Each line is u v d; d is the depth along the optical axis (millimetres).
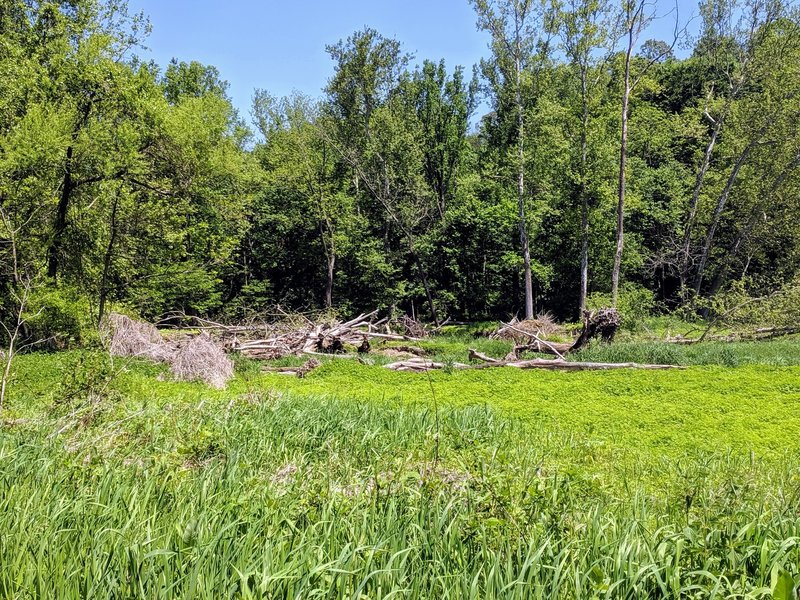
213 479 6242
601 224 38156
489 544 4652
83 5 23547
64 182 21781
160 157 23875
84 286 22859
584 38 33500
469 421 10523
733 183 38625
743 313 24594
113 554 4281
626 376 16859
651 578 4203
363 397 14430
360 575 4031
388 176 42188
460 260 44094
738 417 12219
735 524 5156
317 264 45719
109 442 7648
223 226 33625
